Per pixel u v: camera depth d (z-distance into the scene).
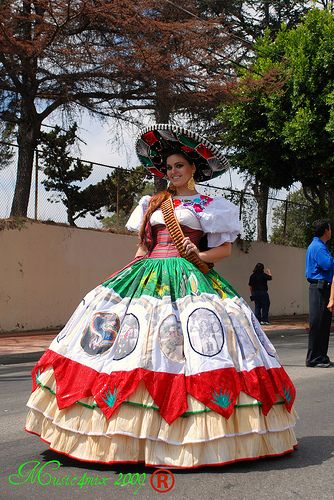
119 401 3.51
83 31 16.14
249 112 19.23
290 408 3.86
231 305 3.98
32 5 15.26
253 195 21.61
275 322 19.88
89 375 3.67
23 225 15.12
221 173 4.43
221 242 4.14
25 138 16.20
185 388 3.57
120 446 3.53
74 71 16.28
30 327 15.25
